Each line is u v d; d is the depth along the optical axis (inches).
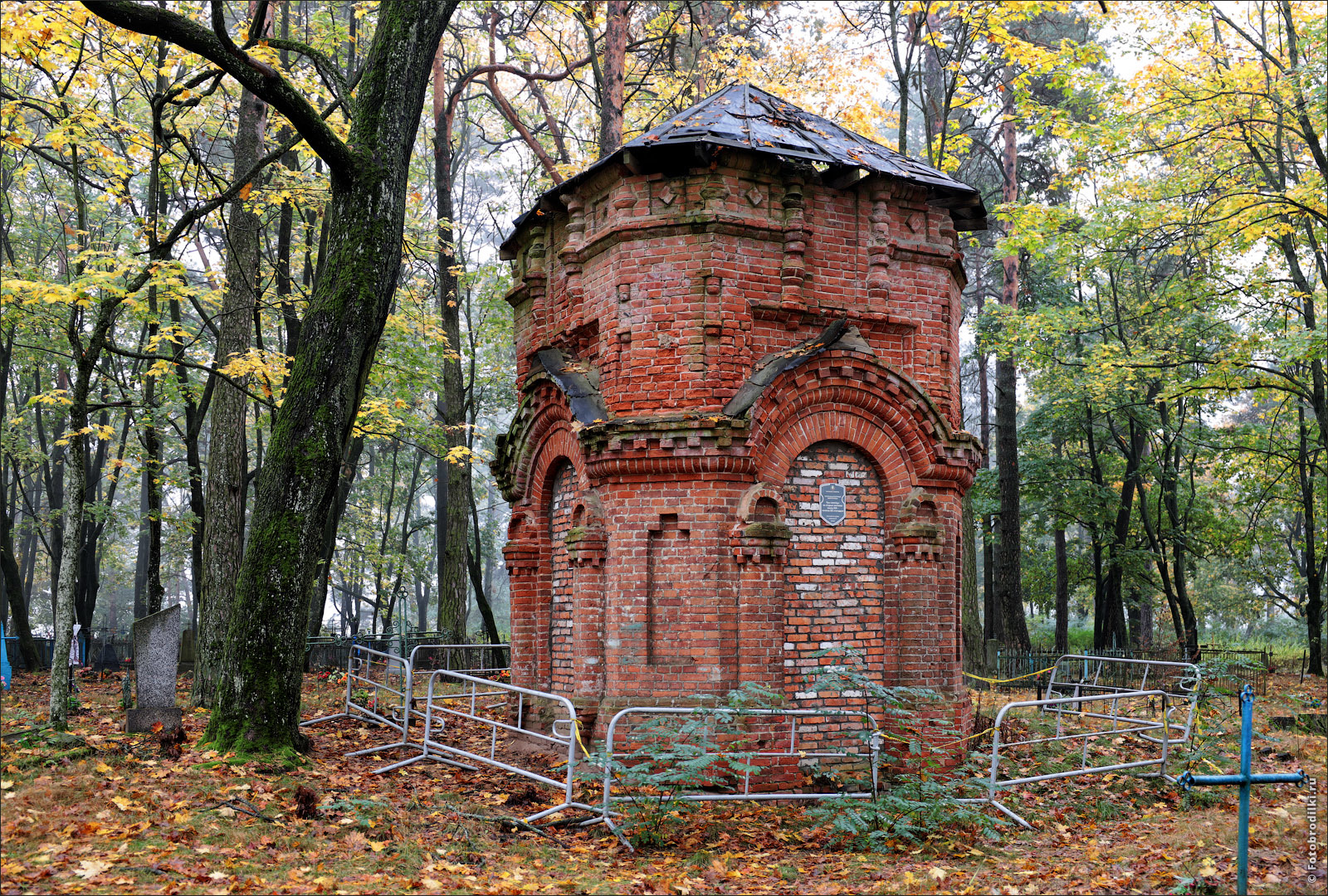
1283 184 869.8
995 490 1091.3
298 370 425.7
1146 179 940.0
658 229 438.6
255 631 401.1
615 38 792.9
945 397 479.8
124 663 880.9
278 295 701.9
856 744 442.0
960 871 305.1
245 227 625.9
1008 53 775.1
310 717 536.1
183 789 325.7
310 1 1114.1
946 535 466.6
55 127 576.7
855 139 510.9
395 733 501.0
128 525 1467.8
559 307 510.0
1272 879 278.8
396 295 880.3
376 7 1000.2
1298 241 916.0
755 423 428.8
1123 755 496.7
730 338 434.3
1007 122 979.3
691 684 419.2
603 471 438.0
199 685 569.3
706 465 423.2
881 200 467.5
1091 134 830.5
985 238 1284.4
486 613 940.0
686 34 1023.0
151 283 500.4
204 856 270.2
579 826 346.3
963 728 467.5
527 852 312.7
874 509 459.8
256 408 911.0
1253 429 1093.8
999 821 350.0
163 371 627.5
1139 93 853.8
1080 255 946.1
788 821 374.0
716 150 430.9
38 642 916.6
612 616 433.7
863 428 455.5
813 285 453.4
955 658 473.7
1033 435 1149.1
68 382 986.7
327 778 371.9
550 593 511.2
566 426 486.6
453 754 458.0
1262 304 941.8
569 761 345.7
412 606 2231.8
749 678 419.8
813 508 448.8
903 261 474.3
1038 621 1868.8
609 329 451.5
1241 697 263.1
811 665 438.9
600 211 471.5
